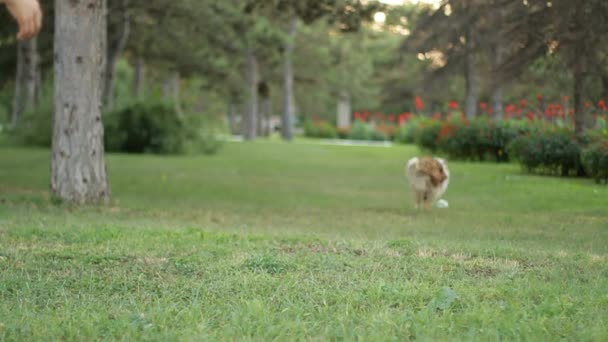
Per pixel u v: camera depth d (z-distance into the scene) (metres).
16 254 7.29
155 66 44.47
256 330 4.72
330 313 5.14
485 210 13.73
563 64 16.33
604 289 5.88
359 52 61.16
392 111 72.00
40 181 18.77
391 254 7.54
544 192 16.16
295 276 6.32
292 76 61.62
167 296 5.69
